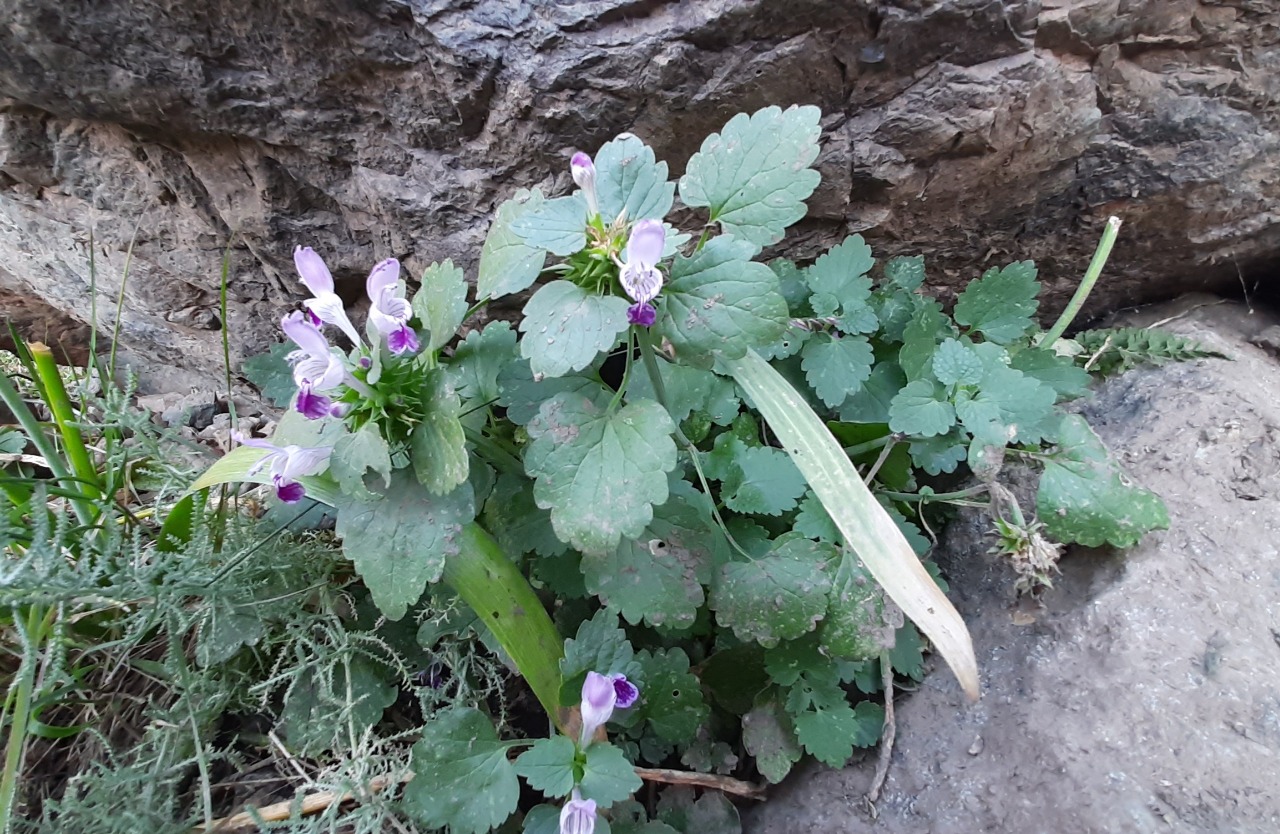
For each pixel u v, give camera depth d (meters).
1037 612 0.28
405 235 0.33
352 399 0.23
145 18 0.27
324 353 0.21
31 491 0.28
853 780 0.26
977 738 0.25
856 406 0.31
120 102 0.30
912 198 0.33
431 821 0.23
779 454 0.29
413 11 0.27
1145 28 0.30
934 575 0.29
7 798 0.22
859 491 0.24
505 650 0.24
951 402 0.28
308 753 0.27
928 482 0.33
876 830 0.25
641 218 0.22
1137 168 0.34
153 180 0.33
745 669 0.27
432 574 0.23
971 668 0.22
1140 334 0.37
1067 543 0.28
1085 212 0.35
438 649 0.29
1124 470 0.30
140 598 0.26
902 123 0.30
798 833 0.26
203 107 0.30
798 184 0.23
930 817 0.24
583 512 0.22
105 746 0.25
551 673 0.24
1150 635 0.25
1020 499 0.31
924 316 0.30
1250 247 0.37
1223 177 0.34
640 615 0.24
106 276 0.38
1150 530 0.26
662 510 0.25
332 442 0.24
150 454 0.32
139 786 0.25
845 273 0.31
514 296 0.34
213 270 0.36
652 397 0.29
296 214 0.34
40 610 0.25
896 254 0.36
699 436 0.31
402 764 0.26
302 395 0.21
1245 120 0.33
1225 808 0.21
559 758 0.22
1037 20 0.28
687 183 0.24
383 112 0.30
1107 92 0.31
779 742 0.26
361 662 0.29
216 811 0.26
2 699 0.27
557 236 0.21
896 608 0.25
